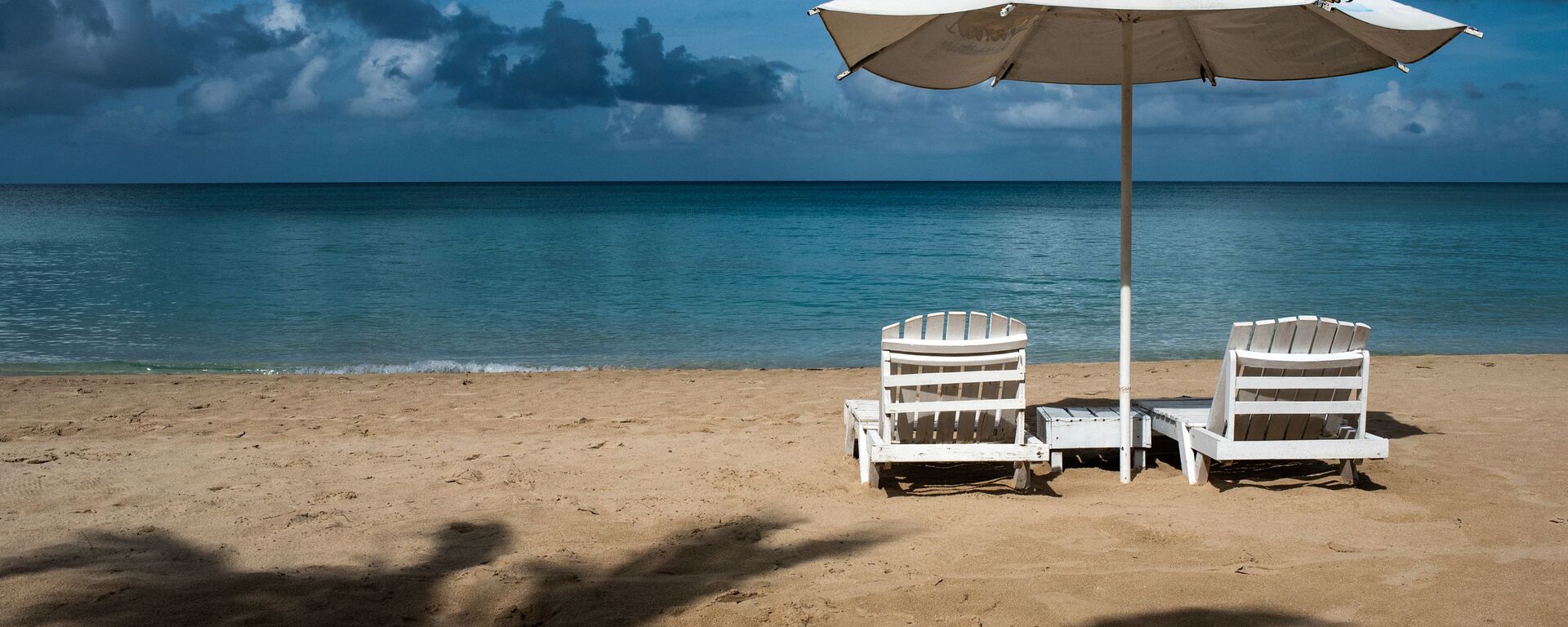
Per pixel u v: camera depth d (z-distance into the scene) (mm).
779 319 15062
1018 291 17906
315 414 7941
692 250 27953
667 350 12656
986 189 168250
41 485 5305
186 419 7719
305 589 3523
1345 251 26250
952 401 5094
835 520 4539
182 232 36906
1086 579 3615
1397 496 4859
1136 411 5770
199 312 15586
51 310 15633
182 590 3490
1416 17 4492
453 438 6906
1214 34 5711
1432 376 9367
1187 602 3375
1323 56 5578
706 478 5492
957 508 4723
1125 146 5328
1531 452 5863
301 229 39219
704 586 3602
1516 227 37812
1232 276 20094
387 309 16047
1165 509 4684
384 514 4688
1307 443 4906
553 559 3939
